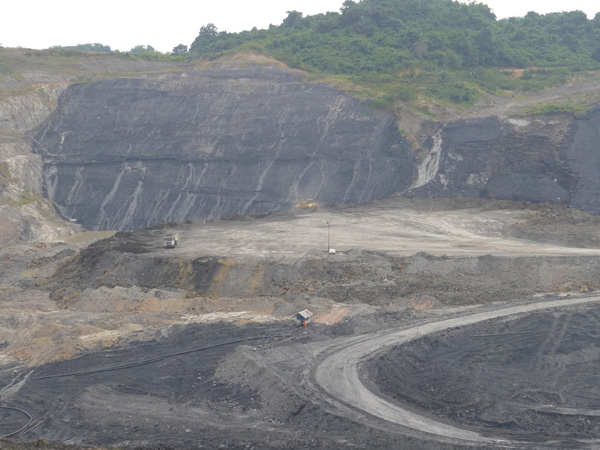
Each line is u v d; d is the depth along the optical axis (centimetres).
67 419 3053
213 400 3162
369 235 6222
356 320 3959
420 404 2989
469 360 3428
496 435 2706
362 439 2644
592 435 2712
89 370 3594
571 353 3469
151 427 2914
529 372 3306
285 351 3588
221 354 3662
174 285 5088
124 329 4250
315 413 2872
